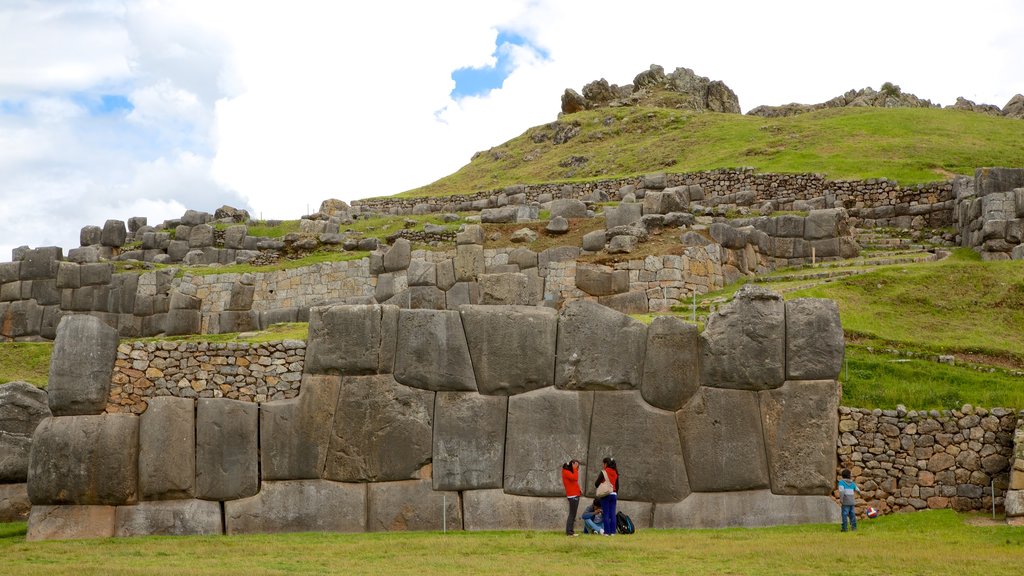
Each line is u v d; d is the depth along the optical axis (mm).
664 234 26500
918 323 21188
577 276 25156
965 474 16578
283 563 13609
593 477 16906
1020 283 22359
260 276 30844
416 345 17281
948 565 12570
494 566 13156
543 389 17297
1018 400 16922
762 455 16812
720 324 17203
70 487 16516
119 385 17312
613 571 12688
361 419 17062
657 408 17094
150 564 13656
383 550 14578
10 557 14398
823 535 14977
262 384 17406
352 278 30016
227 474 16828
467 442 17047
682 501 16750
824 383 16922
